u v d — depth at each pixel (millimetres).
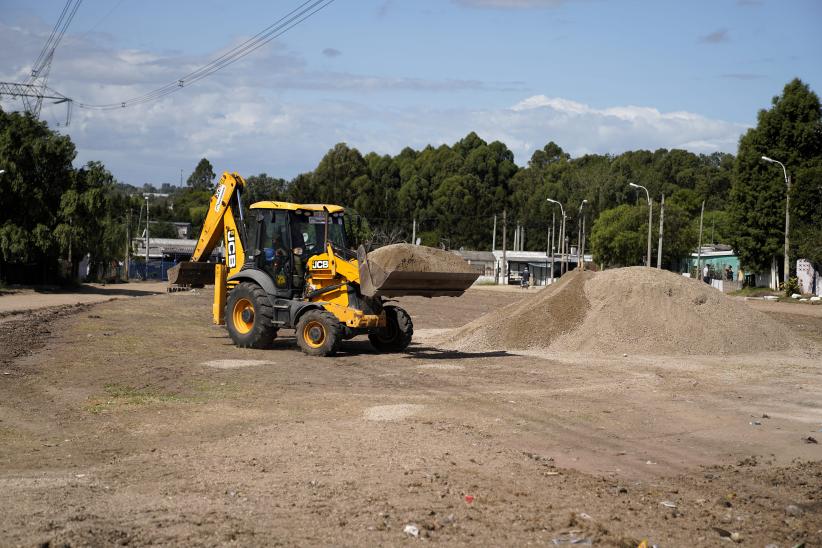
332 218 19156
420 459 8594
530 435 10227
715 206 104625
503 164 119562
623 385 14516
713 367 17219
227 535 6141
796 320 34000
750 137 60344
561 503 7277
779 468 9016
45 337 20703
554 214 95562
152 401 12109
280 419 10836
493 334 20531
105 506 6902
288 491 7359
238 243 20141
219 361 16672
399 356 18141
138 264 88438
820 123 58125
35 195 46406
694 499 7664
